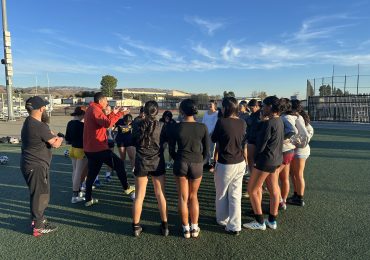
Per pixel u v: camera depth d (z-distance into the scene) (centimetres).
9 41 2536
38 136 421
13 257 372
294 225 461
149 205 554
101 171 822
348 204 549
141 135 409
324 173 782
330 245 397
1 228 457
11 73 2578
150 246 399
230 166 421
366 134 1772
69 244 406
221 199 444
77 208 540
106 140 546
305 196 595
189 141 397
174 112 3422
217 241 413
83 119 573
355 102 2617
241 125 421
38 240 418
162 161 422
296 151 519
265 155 417
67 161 958
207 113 774
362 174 770
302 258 366
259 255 374
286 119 479
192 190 416
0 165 890
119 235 433
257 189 438
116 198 595
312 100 2839
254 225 448
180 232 441
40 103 429
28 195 612
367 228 448
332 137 1616
